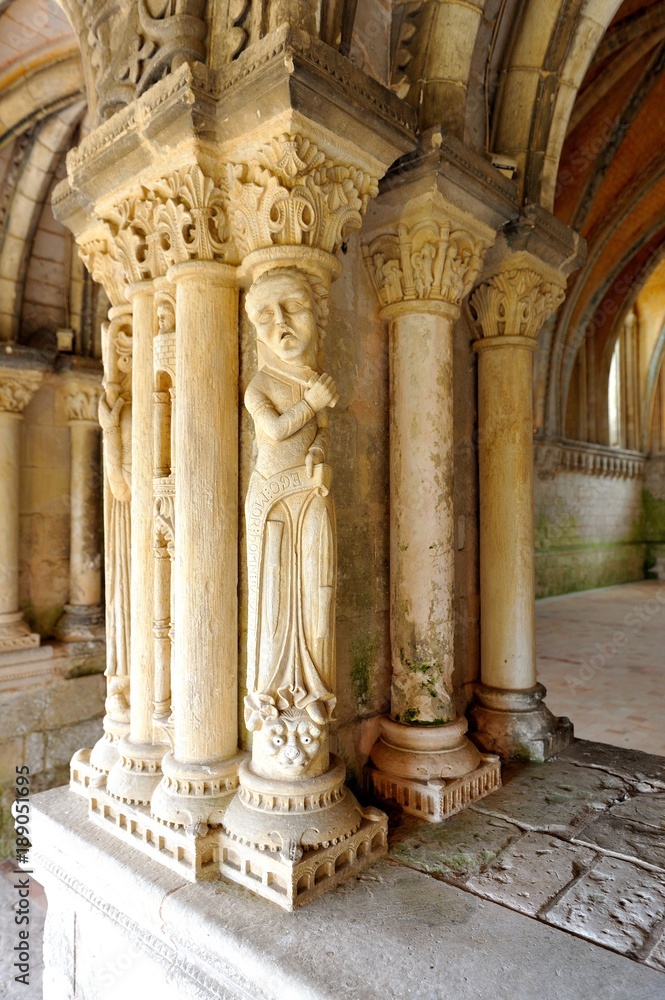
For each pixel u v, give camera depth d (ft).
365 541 8.32
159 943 6.12
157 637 7.39
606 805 8.05
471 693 10.04
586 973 5.12
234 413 7.09
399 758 8.06
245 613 7.06
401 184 7.83
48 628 18.08
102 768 8.18
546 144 9.72
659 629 26.35
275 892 5.93
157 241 7.32
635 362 45.24
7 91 13.83
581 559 39.06
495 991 4.93
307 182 6.36
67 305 18.02
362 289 8.39
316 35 6.49
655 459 46.29
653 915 5.87
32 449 17.83
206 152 6.64
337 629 7.86
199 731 6.82
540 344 33.73
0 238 16.28
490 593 9.96
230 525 6.99
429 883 6.35
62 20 12.66
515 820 7.65
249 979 5.35
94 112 8.39
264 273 6.49
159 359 7.35
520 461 9.87
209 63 6.95
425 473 8.25
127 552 8.56
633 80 21.84
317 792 6.32
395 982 5.01
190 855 6.34
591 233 29.30
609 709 15.46
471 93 9.37
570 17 9.39
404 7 8.62
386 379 8.74
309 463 6.26
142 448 7.87
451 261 8.16
